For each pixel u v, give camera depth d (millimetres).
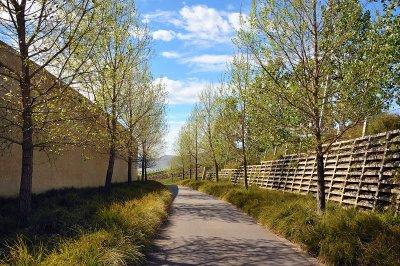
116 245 6602
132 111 18844
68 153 15797
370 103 8133
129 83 15844
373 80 7855
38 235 7406
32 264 5324
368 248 6066
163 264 6723
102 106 9961
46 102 8398
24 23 8289
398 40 5844
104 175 21031
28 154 8508
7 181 10836
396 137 9031
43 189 13383
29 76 8445
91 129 10109
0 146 9945
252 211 13203
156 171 71188
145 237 8312
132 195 15914
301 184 15430
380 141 9641
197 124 37250
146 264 6719
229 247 8133
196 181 34312
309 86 9531
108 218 8344
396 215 7582
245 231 10188
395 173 8531
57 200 12055
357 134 12281
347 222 7348
